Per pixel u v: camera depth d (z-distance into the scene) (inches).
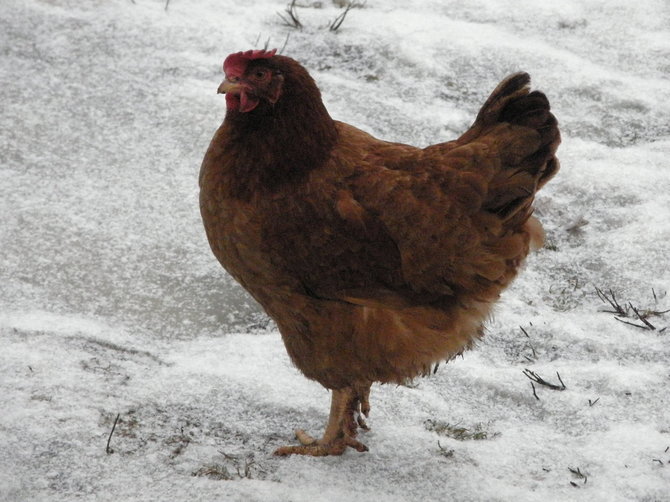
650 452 314.5
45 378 337.1
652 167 470.9
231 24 558.9
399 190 295.3
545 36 564.1
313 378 328.5
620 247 423.8
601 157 477.7
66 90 493.7
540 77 527.8
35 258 397.7
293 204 298.8
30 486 289.7
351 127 323.3
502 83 304.3
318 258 301.1
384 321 306.2
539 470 312.3
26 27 538.9
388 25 565.0
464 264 299.6
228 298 394.6
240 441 325.1
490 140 296.5
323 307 310.5
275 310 321.7
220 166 301.9
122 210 426.9
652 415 335.0
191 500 290.8
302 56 536.4
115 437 315.6
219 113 484.4
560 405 342.3
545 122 296.7
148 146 464.1
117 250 406.9
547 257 424.8
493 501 297.0
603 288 404.8
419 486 306.2
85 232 412.8
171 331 376.5
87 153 456.4
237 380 350.6
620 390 346.6
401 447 325.4
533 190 296.7
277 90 291.1
